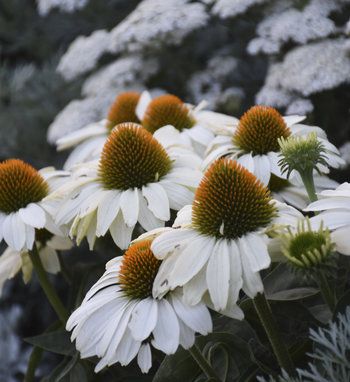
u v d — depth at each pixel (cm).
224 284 51
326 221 51
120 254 76
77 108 91
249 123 64
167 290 52
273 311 58
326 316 58
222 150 65
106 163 63
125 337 52
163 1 89
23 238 63
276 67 81
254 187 53
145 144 63
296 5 85
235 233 52
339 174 80
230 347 56
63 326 66
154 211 60
